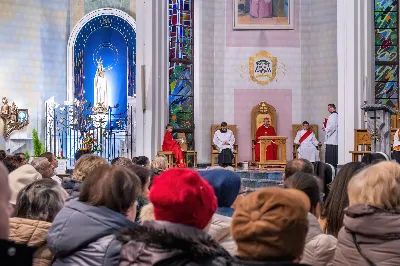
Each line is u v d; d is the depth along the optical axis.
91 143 19.94
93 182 3.35
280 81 21.70
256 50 21.72
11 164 8.38
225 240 3.56
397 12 20.09
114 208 3.32
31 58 22.86
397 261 3.09
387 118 12.57
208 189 2.62
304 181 3.90
